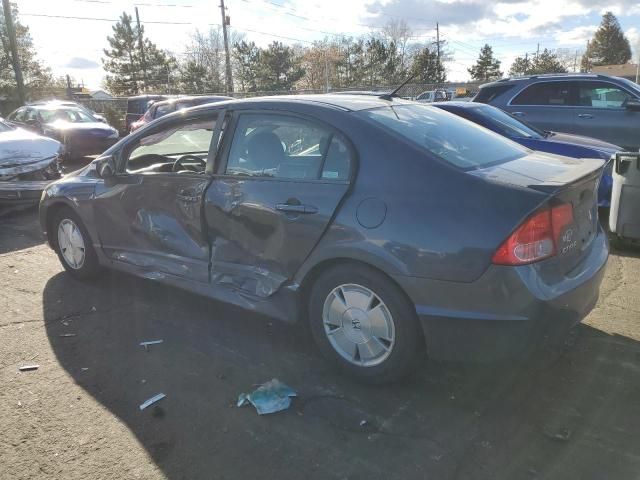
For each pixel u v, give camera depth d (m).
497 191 2.79
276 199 3.38
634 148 8.44
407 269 2.89
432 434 2.80
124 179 4.37
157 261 4.24
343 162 3.20
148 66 60.16
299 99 3.57
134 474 2.55
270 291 3.52
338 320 3.28
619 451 2.63
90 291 4.86
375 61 67.44
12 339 3.93
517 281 2.70
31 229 7.31
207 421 2.94
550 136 7.36
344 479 2.50
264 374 3.42
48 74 47.16
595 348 3.62
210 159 3.80
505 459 2.60
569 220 2.96
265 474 2.54
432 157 3.01
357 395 3.16
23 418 2.99
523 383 3.24
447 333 2.88
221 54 63.69
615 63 94.75
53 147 8.45
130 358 3.64
